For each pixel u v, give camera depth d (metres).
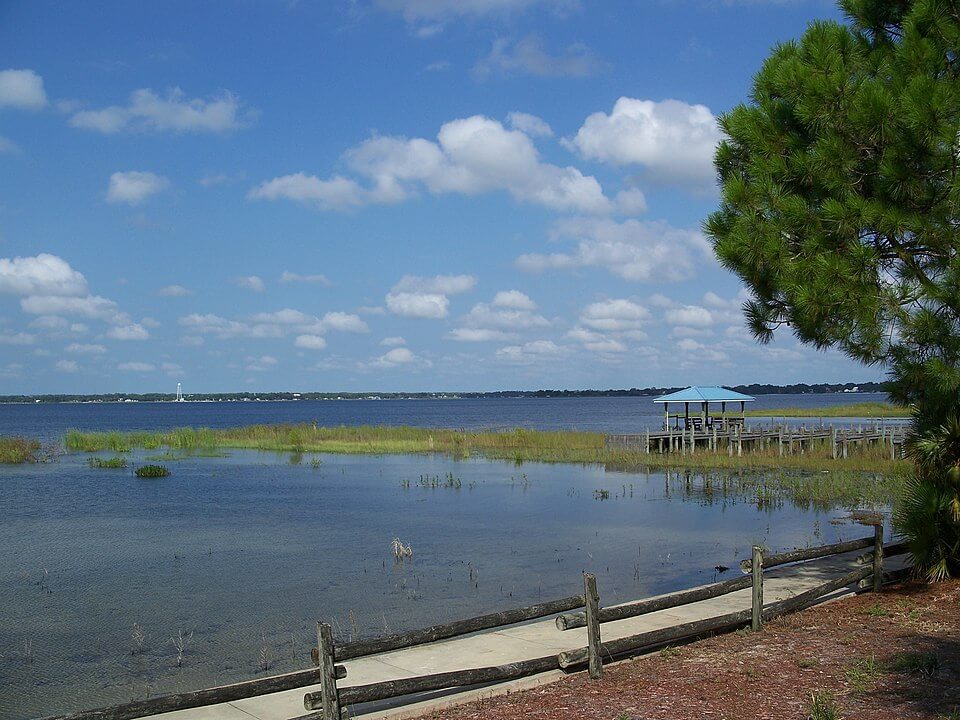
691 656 8.80
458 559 17.84
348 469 39.34
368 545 19.70
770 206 10.30
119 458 42.62
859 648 8.83
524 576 16.02
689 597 9.03
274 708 7.79
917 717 6.68
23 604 14.30
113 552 19.02
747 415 104.06
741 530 21.16
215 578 16.20
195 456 47.16
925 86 9.15
